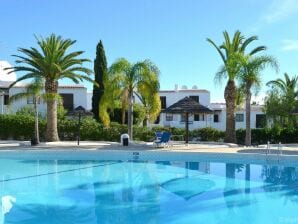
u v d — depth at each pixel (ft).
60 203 35.99
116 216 31.73
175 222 30.17
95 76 136.98
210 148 76.18
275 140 103.55
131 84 90.58
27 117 104.32
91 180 48.03
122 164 62.18
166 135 79.05
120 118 133.90
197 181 47.39
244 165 61.11
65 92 154.92
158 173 53.47
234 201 37.01
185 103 87.76
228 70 95.76
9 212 32.65
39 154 70.13
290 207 34.78
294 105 101.60
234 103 98.12
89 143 89.97
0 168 57.52
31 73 91.50
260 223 30.01
